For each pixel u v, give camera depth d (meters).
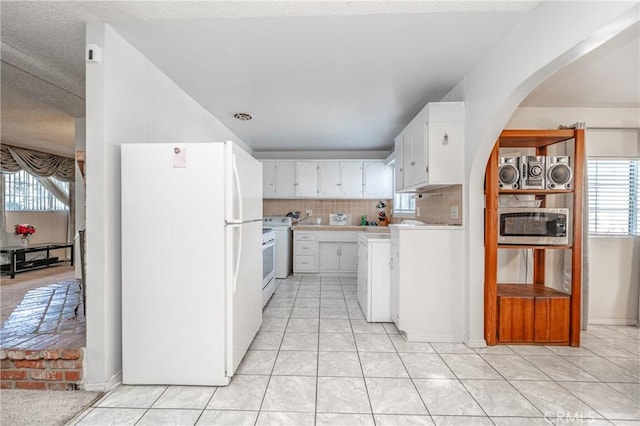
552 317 2.61
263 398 1.83
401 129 4.31
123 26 1.89
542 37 1.68
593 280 3.18
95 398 1.81
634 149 3.17
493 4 1.68
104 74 1.85
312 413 1.69
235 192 2.04
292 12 1.75
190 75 2.61
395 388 1.94
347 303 3.78
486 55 2.26
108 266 1.90
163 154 1.93
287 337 2.74
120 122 2.00
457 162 2.65
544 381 2.04
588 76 2.44
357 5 1.68
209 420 1.63
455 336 2.69
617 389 1.95
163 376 1.95
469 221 2.58
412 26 1.90
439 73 2.57
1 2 1.64
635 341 2.71
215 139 3.82
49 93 3.00
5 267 4.87
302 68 2.48
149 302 1.95
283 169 5.59
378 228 4.75
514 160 2.64
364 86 2.83
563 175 2.61
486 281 2.58
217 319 1.94
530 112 3.16
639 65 2.25
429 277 2.69
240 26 1.90
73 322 2.37
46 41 2.06
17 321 2.38
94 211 1.85
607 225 3.21
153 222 1.95
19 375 1.90
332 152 5.76
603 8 1.31
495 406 1.77
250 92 2.99
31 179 5.91
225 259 1.95
